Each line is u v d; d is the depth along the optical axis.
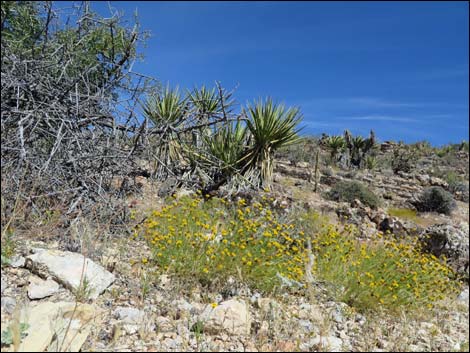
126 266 3.68
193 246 3.95
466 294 6.09
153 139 5.42
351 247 5.21
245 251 3.98
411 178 27.30
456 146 47.06
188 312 3.13
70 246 3.56
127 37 5.21
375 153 32.59
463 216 18.69
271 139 8.37
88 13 4.67
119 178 4.92
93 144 4.20
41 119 3.79
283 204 7.38
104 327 2.71
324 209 10.06
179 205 5.17
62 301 2.83
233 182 7.60
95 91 4.71
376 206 15.05
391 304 4.38
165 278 3.69
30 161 3.62
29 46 4.32
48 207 3.77
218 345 2.80
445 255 7.66
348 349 3.17
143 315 2.92
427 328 4.19
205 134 7.30
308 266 4.30
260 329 3.05
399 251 5.60
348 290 4.36
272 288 3.95
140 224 4.55
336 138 28.41
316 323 3.50
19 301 2.72
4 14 4.16
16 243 3.30
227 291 3.76
